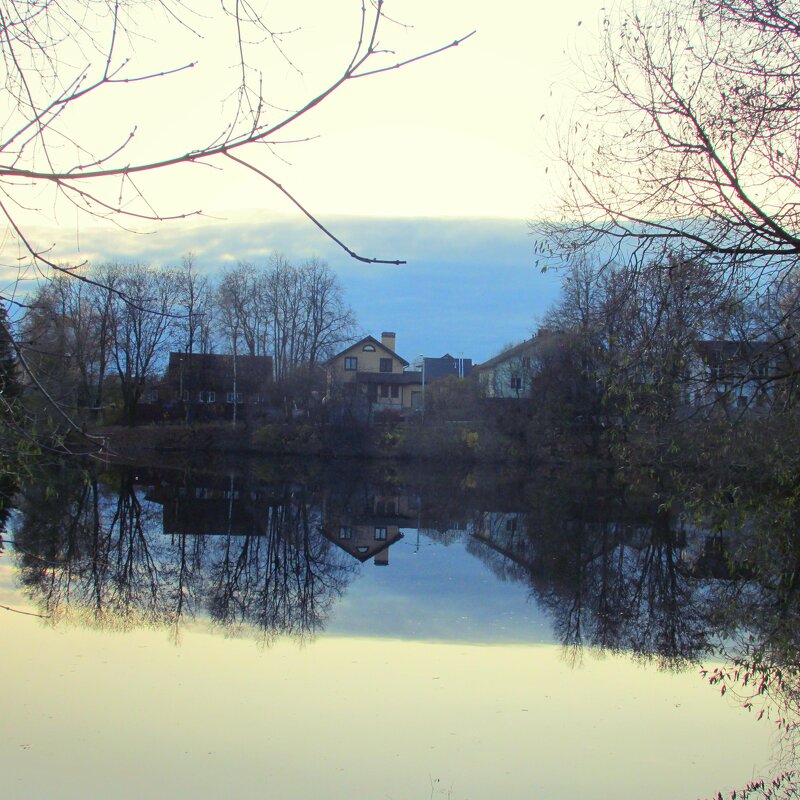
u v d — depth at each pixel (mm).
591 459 40625
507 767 8664
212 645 13188
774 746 9141
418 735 9500
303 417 52250
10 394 4582
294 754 8867
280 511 32062
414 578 19875
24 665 11742
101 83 3305
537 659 12891
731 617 14266
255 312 55062
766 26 7688
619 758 8883
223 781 8211
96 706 10188
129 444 49156
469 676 11812
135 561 20484
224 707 10258
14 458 5191
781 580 12312
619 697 10938
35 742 9055
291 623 15016
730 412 9633
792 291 8484
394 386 69812
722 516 10523
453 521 30188
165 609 15742
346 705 10484
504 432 46406
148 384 55031
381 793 8062
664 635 14422
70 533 23562
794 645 12289
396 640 13914
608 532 27406
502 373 53938
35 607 15328
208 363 53156
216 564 21094
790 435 9742
